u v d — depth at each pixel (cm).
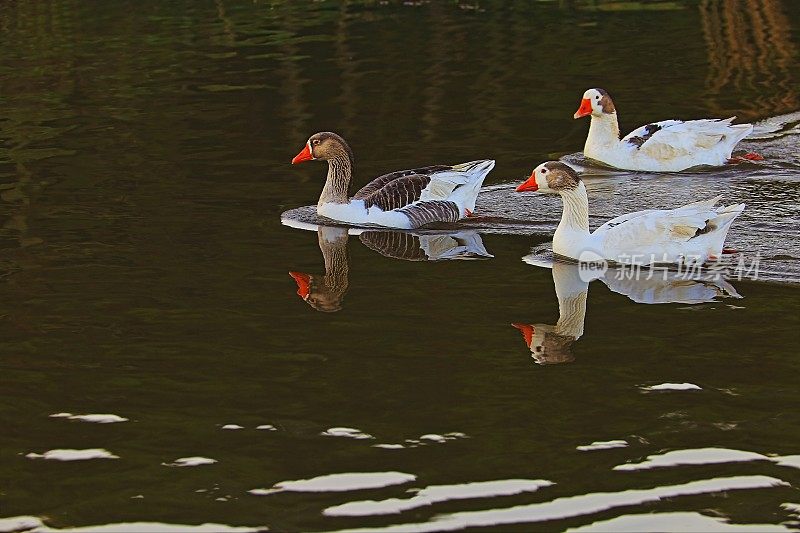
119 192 1967
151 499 1014
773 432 1102
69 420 1155
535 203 1894
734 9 3409
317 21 3497
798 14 3319
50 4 3941
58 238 1725
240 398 1192
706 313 1385
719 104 2452
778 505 986
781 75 2662
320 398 1188
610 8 3516
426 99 2553
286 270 1576
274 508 995
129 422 1148
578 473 1042
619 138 2172
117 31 3447
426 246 1691
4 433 1133
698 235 1577
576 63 2839
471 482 1030
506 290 1487
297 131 2339
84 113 2523
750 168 2033
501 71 2783
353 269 1580
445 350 1295
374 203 1806
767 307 1395
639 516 974
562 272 1556
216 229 1766
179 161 2155
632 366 1246
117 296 1478
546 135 2266
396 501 1001
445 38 3186
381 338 1331
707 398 1170
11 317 1416
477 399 1180
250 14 3650
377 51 3052
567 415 1144
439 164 2092
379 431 1121
